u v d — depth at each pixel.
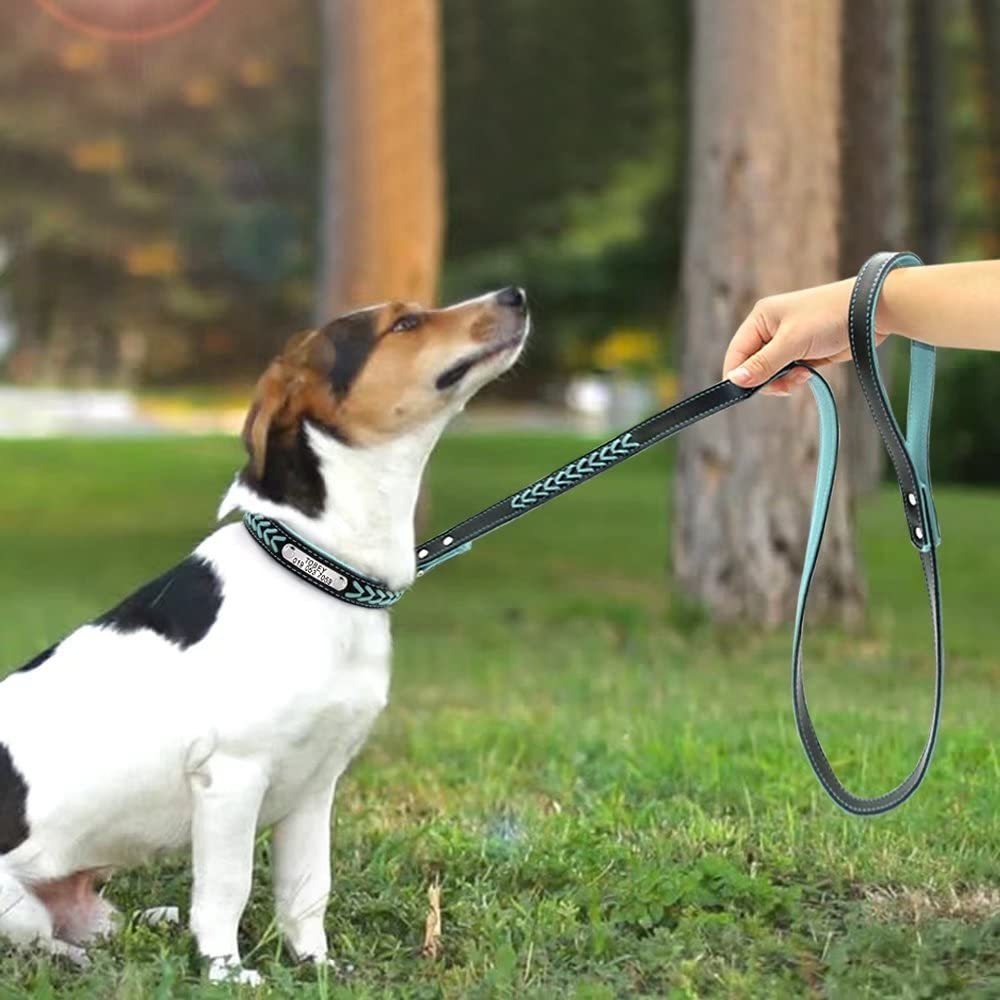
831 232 9.54
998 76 25.69
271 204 34.50
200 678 3.61
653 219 33.28
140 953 3.91
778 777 5.67
